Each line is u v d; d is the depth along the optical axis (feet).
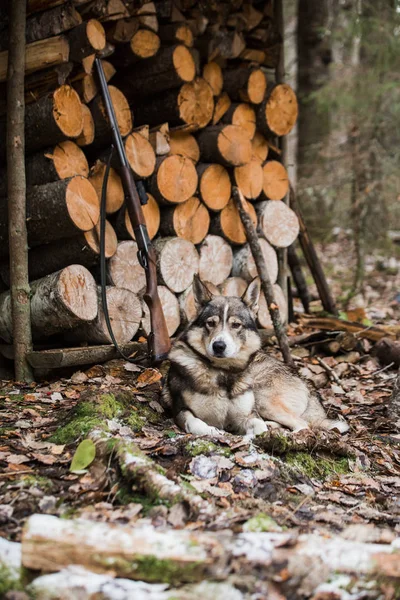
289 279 26.12
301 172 39.99
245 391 16.11
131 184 18.78
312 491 13.08
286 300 25.04
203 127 22.21
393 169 37.83
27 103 19.17
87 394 15.72
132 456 12.14
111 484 11.96
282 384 17.25
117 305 19.63
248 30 23.25
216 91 22.43
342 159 37.50
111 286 19.71
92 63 19.10
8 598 8.44
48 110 18.16
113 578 8.79
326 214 39.88
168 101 21.06
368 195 36.58
